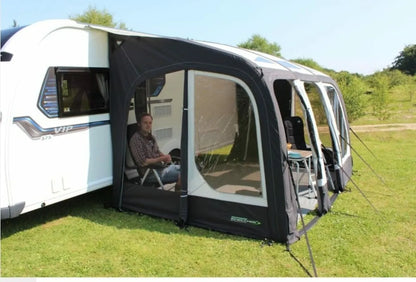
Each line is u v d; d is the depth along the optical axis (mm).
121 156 4562
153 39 4191
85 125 4348
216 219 3990
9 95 3600
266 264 3307
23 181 3734
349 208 4734
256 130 3680
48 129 3949
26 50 3766
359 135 11328
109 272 3193
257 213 3762
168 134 5203
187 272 3182
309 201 4941
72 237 3865
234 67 3717
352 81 13875
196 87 3955
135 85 4355
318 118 5949
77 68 4227
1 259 3396
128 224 4199
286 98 7297
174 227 4098
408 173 6516
